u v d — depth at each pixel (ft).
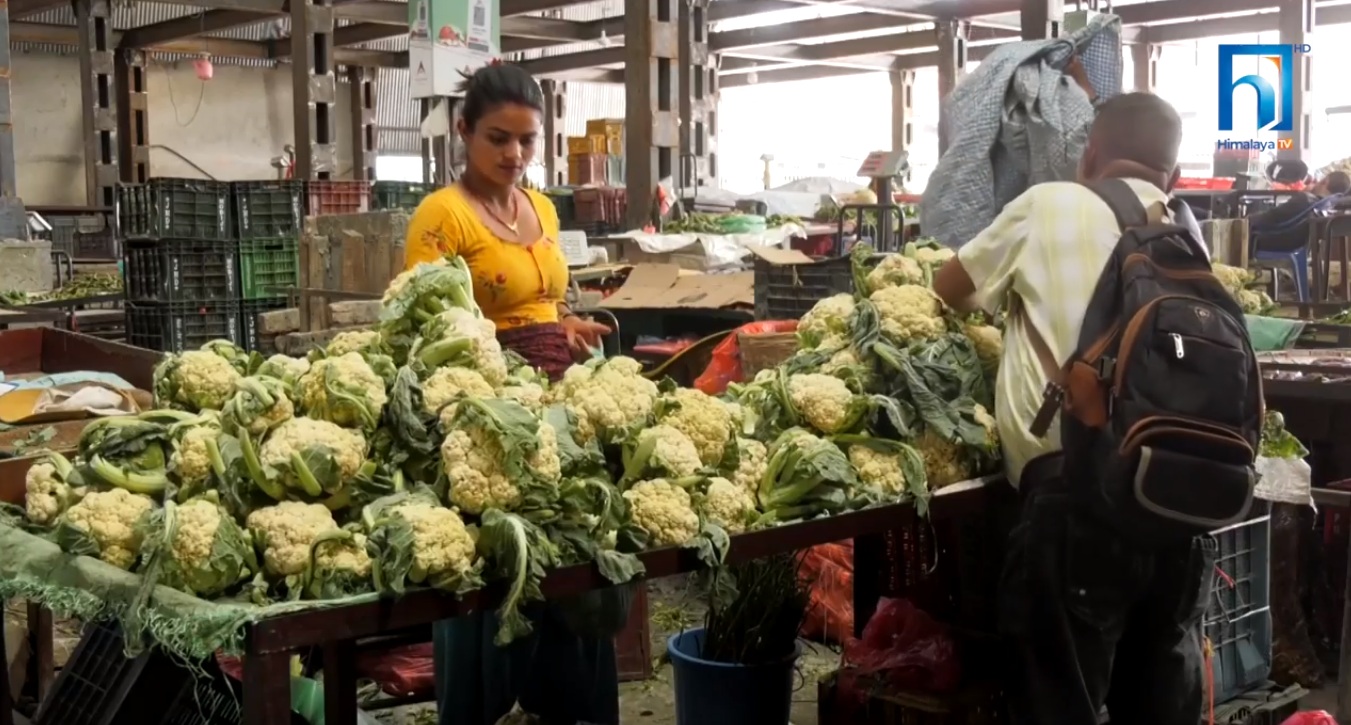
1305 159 47.65
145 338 26.43
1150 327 7.77
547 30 58.03
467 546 6.48
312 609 6.01
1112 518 8.00
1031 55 13.44
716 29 69.26
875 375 9.37
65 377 12.41
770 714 9.78
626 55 31.78
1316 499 11.19
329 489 6.69
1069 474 8.13
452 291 8.10
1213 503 7.67
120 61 62.69
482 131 9.96
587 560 6.95
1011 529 9.78
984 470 9.28
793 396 9.05
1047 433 8.41
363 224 20.51
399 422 7.09
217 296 26.43
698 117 40.65
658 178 32.27
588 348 10.96
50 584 6.71
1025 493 8.71
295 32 42.29
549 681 9.27
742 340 13.55
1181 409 7.63
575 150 42.37
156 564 6.24
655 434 7.74
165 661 7.98
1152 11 52.95
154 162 67.00
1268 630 11.53
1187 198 31.04
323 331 17.61
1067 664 8.34
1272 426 11.30
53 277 33.91
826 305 10.41
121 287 31.58
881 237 25.13
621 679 13.15
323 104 43.09
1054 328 8.36
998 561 10.43
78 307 29.99
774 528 8.02
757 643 9.84
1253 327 16.34
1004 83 13.37
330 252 21.02
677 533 7.34
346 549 6.40
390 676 11.37
